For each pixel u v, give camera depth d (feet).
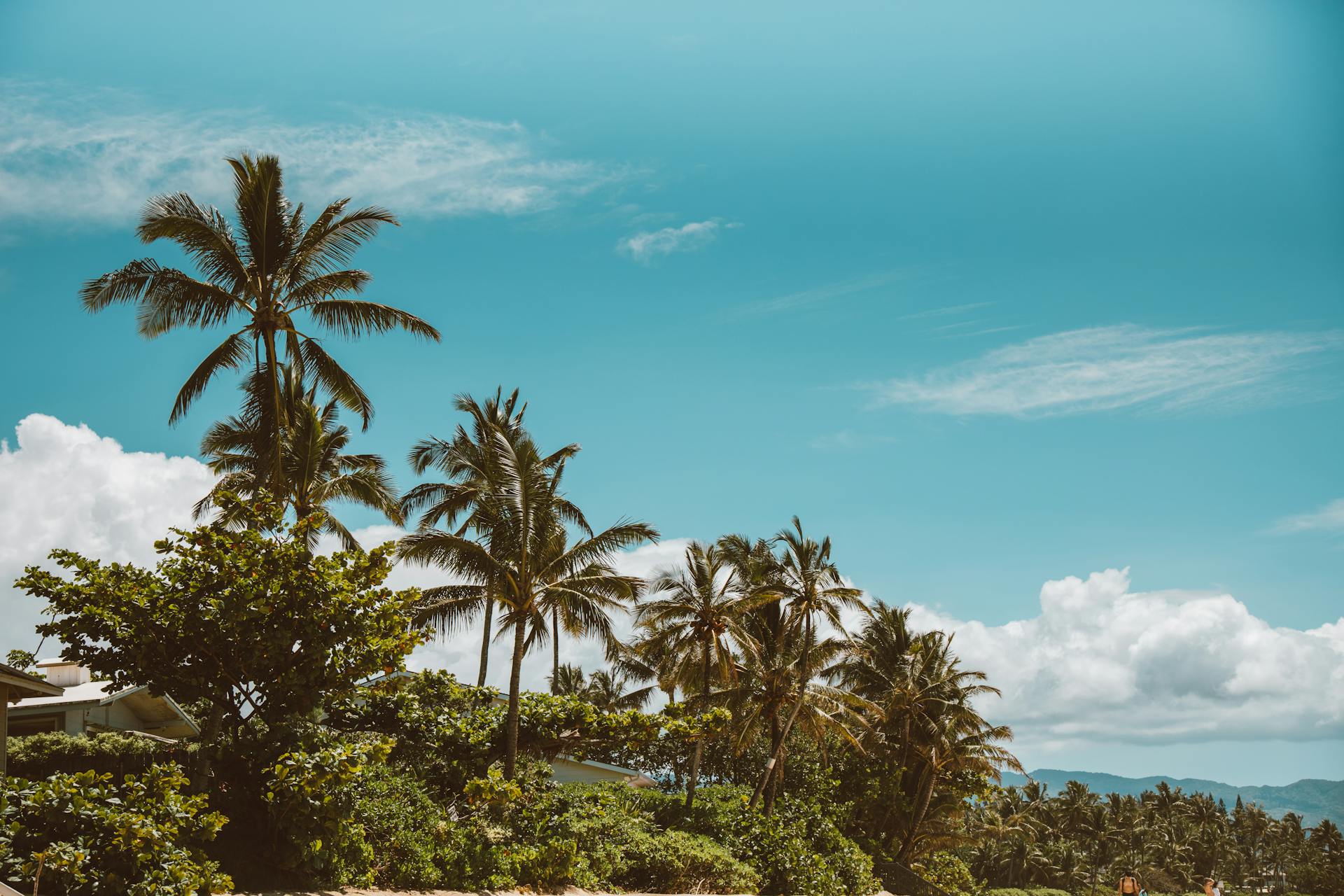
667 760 153.48
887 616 174.29
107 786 48.96
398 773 78.79
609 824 90.68
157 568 60.70
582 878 80.74
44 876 43.06
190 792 58.49
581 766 131.64
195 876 46.55
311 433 87.97
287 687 59.16
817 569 127.13
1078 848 391.45
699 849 96.73
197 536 59.93
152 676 59.62
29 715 81.10
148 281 73.97
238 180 77.15
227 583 59.52
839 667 165.78
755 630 133.18
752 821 113.29
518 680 84.84
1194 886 395.96
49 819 44.32
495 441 90.17
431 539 84.07
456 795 81.10
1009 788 331.98
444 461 121.39
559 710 89.66
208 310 76.38
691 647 120.16
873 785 153.28
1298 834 525.34
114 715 92.63
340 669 61.62
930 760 158.61
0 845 42.37
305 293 79.87
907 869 137.80
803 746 151.12
